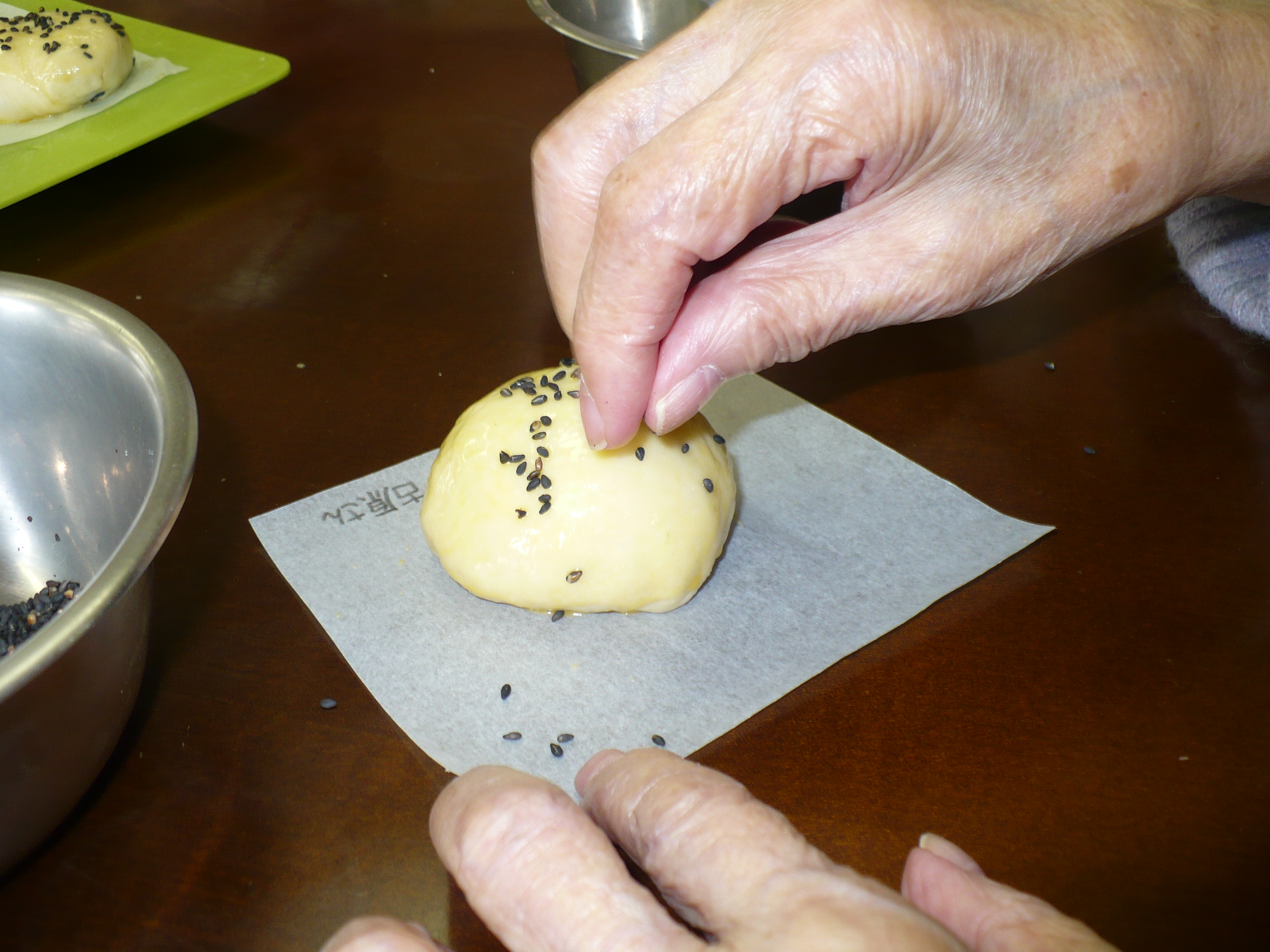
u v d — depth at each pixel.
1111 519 0.31
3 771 0.22
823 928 0.18
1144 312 0.38
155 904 0.24
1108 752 0.26
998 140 0.24
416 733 0.27
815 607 0.30
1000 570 0.30
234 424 0.34
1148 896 0.24
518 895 0.19
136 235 0.41
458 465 0.31
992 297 0.26
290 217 0.42
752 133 0.23
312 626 0.29
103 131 0.43
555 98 0.50
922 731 0.27
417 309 0.38
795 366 0.36
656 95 0.26
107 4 0.59
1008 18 0.24
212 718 0.27
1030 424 0.34
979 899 0.20
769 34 0.24
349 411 0.34
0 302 0.29
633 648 0.29
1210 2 0.27
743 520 0.32
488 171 0.45
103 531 0.29
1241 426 0.34
